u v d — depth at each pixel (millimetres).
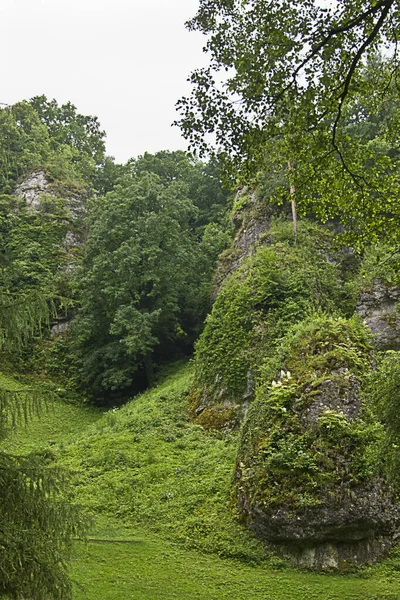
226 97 9523
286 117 9875
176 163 50969
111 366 30266
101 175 54000
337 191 10797
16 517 6238
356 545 12070
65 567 6582
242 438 15234
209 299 32438
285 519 12133
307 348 16594
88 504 15031
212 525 13352
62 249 39938
